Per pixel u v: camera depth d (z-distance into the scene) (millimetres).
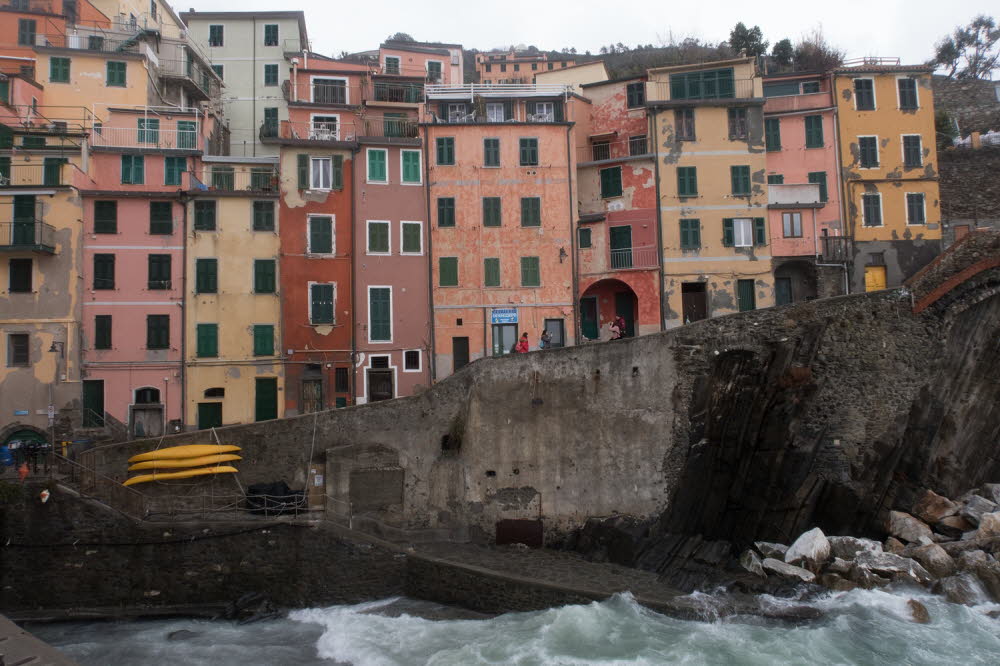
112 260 38312
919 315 29531
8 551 24031
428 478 28375
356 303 40656
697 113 44250
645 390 29031
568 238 42594
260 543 25031
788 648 19344
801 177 46344
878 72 46625
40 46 44844
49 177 38875
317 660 20453
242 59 56062
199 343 38688
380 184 41781
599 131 48500
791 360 28500
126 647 21484
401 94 51469
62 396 36844
